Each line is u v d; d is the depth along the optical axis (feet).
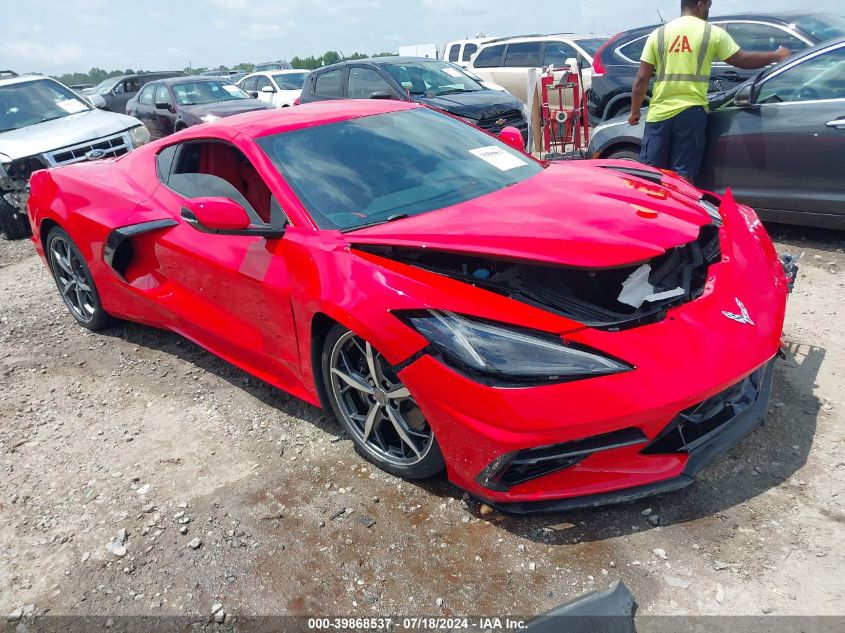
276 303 9.56
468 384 7.22
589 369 6.93
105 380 13.01
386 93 28.55
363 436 9.34
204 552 8.12
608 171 11.27
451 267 8.31
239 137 10.78
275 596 7.37
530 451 7.19
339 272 8.51
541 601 6.91
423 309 7.66
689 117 16.81
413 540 7.93
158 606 7.43
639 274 7.88
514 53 36.91
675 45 16.46
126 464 10.14
